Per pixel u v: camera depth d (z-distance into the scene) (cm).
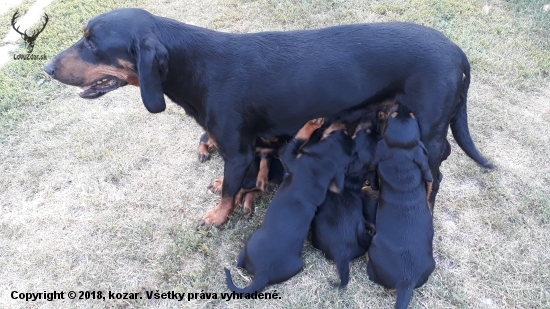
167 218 74
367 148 67
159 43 59
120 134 88
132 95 97
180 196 78
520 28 111
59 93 96
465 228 72
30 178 80
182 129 90
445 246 70
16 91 95
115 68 61
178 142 87
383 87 65
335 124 69
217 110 64
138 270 67
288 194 64
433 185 69
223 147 67
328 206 65
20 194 78
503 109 92
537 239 70
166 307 63
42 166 82
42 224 73
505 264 67
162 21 62
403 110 65
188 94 65
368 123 70
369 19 114
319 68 64
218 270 67
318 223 65
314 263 67
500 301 63
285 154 68
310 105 66
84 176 81
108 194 78
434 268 62
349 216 64
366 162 67
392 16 114
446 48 63
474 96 95
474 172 80
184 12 118
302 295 64
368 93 65
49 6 119
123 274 67
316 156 66
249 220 74
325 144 66
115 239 71
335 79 64
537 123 89
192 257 68
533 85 98
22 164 83
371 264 62
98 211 75
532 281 65
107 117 92
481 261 67
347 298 63
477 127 88
